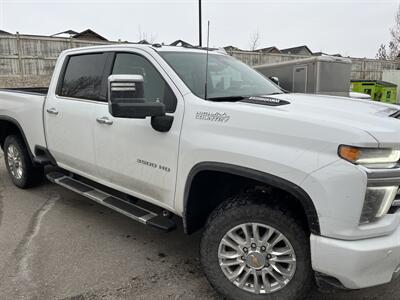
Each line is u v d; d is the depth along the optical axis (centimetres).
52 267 325
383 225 222
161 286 301
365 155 212
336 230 219
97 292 291
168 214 329
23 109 466
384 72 1572
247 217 255
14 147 510
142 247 365
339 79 895
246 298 264
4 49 1908
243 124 251
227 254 269
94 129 361
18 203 473
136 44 354
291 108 256
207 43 303
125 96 264
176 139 287
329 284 230
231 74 355
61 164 433
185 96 291
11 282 301
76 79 402
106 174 363
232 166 252
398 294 289
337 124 220
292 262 246
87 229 402
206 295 289
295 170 225
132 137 321
